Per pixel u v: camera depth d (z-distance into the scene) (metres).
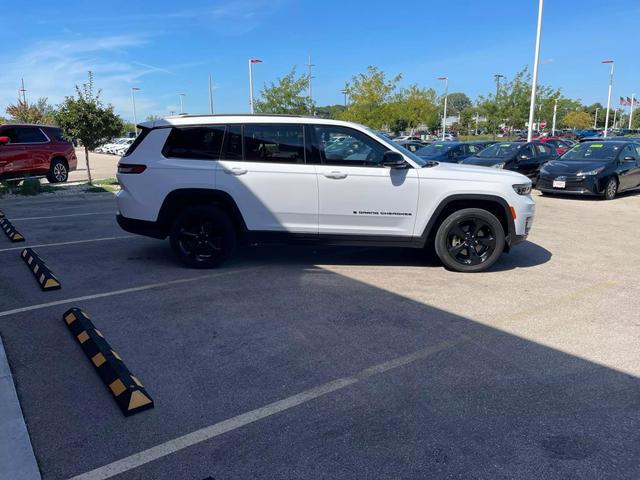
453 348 4.23
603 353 4.14
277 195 6.16
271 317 4.88
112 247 7.71
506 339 4.41
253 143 6.18
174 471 2.73
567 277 6.33
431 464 2.79
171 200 6.20
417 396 3.48
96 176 21.22
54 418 3.19
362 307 5.16
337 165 6.15
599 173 13.11
